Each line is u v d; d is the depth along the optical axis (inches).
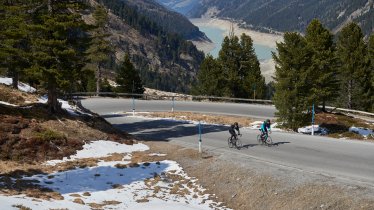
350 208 653.9
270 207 737.6
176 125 1638.8
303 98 1487.5
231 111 2089.1
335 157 976.3
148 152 1156.5
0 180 797.9
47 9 1215.6
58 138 1099.9
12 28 1232.2
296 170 844.6
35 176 871.7
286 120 1519.4
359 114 2105.1
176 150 1144.8
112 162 1035.3
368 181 763.4
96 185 861.8
